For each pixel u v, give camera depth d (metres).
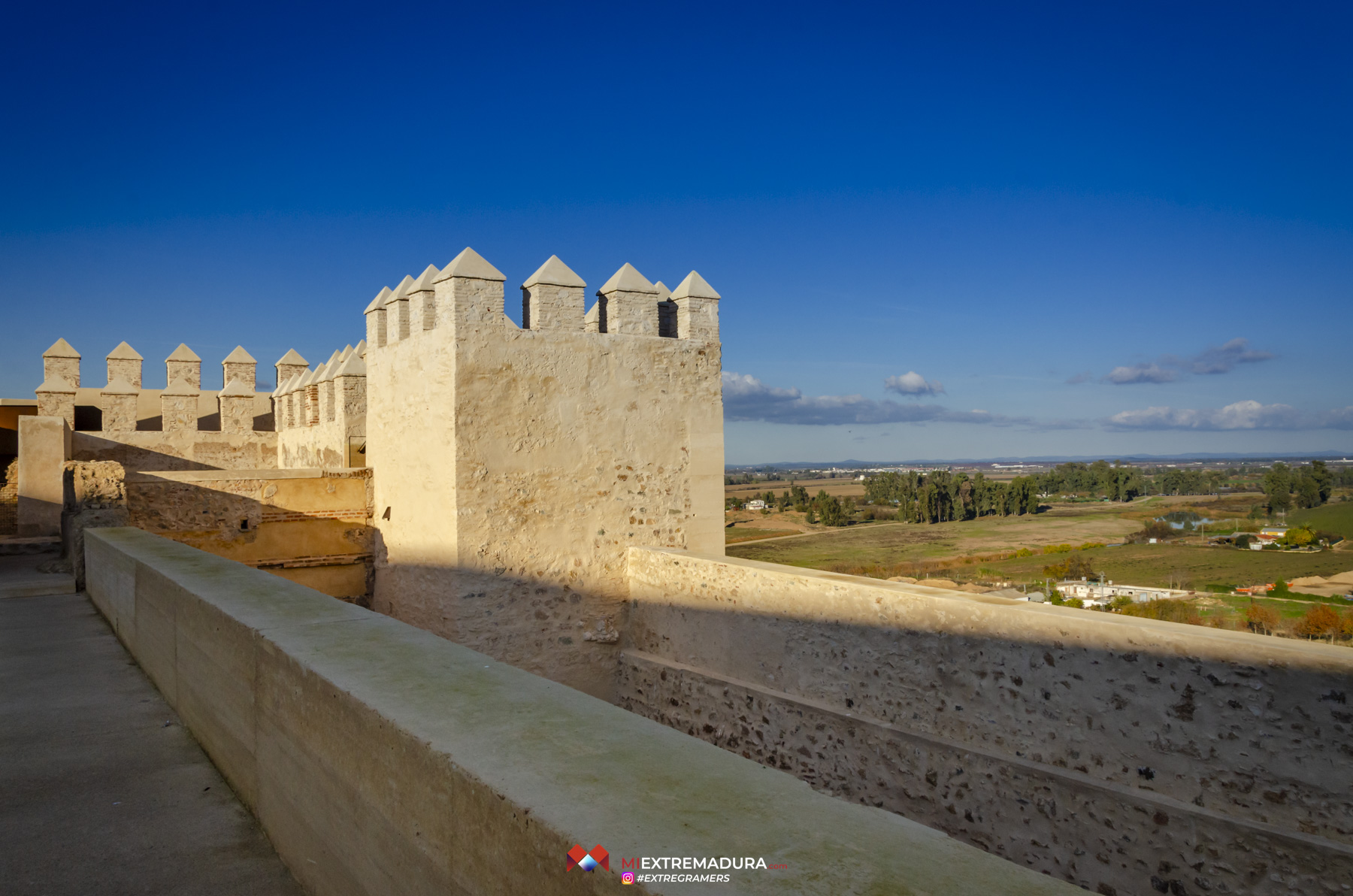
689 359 12.75
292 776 2.94
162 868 2.94
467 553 10.73
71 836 3.17
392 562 12.48
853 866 1.50
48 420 13.93
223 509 12.16
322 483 12.84
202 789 3.64
